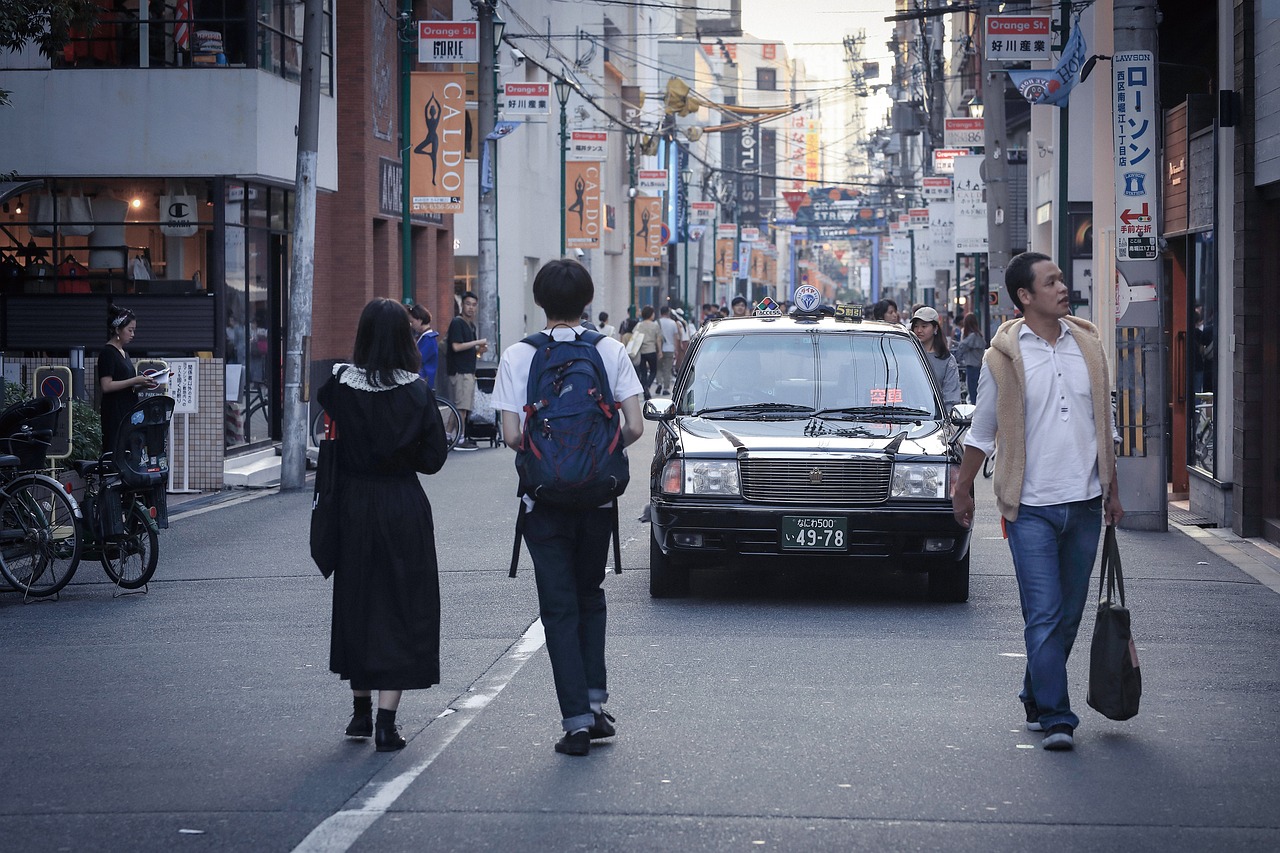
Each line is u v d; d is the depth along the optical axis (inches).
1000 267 1338.6
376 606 297.9
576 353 296.5
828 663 382.9
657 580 483.5
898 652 396.8
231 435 931.3
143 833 248.7
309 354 868.0
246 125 918.4
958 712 330.3
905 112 3115.2
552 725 320.5
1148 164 661.3
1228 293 664.4
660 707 335.6
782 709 333.4
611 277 2874.0
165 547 624.1
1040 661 299.0
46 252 926.4
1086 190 1325.0
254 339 991.0
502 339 1995.6
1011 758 292.7
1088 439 302.0
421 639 299.1
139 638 431.8
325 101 1080.8
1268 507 626.8
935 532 454.3
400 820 254.1
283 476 860.0
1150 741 306.2
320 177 1072.2
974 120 1567.4
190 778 282.4
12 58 922.1
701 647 403.5
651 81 3614.7
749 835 244.7
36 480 506.6
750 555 459.8
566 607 296.0
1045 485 300.5
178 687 364.5
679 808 259.8
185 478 850.1
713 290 3914.9
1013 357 301.1
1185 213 751.1
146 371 770.2
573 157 2016.5
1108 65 993.5
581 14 2600.9
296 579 537.3
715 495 459.2
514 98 1465.3
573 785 274.1
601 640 305.9
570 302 300.5
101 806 264.7
